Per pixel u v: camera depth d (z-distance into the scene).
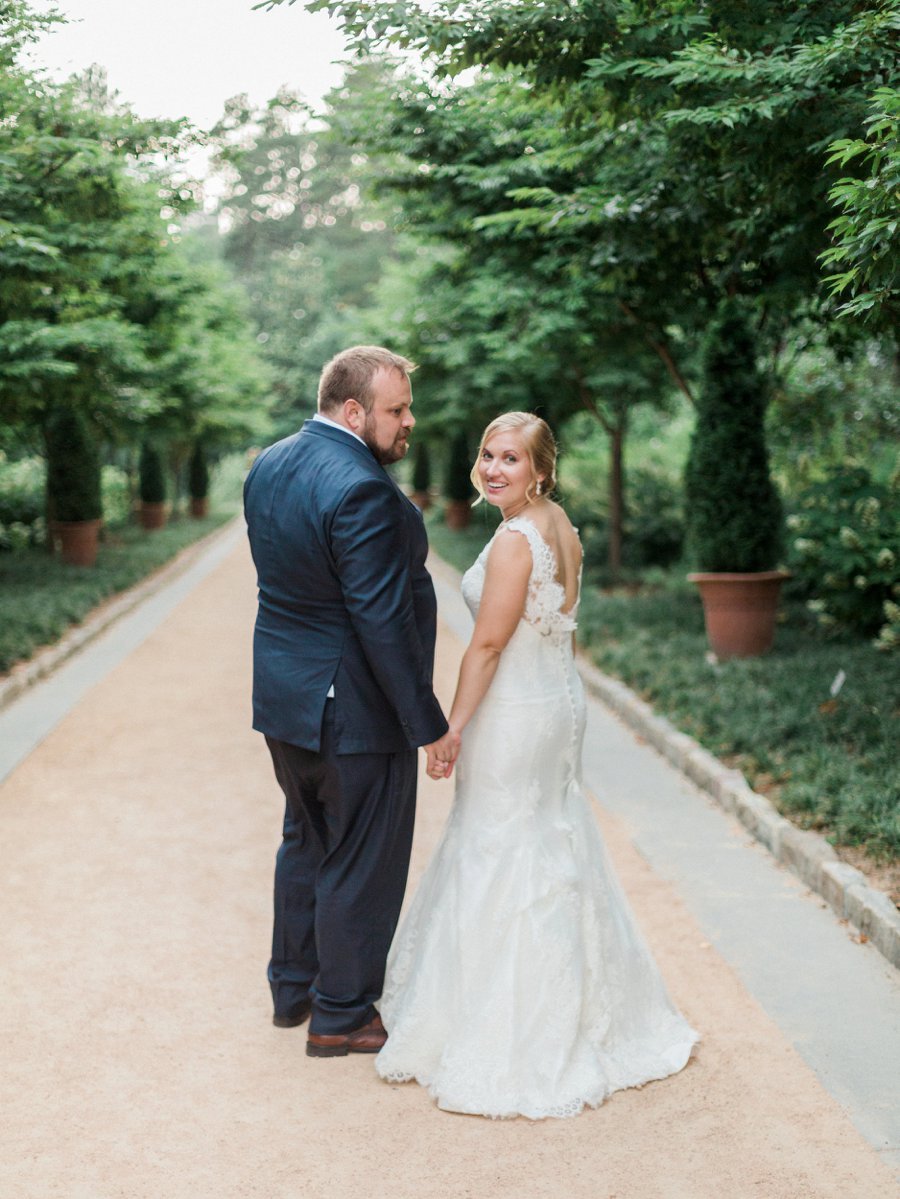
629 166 6.46
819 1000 3.53
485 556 3.17
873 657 7.82
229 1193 2.60
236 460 48.81
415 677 2.96
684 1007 3.49
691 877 4.61
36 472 21.25
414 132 8.23
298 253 56.69
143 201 7.78
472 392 16.58
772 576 8.22
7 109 6.76
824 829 4.80
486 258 9.88
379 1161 2.72
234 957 3.92
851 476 9.15
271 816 5.56
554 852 3.09
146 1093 3.04
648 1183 2.62
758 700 6.79
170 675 9.47
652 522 15.62
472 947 3.01
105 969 3.82
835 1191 2.58
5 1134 2.84
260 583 3.19
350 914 3.16
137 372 13.70
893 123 3.53
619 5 4.88
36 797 5.87
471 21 4.86
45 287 8.80
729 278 8.34
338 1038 3.22
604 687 8.16
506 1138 2.82
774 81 4.43
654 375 13.38
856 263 3.96
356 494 2.92
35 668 9.05
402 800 3.19
